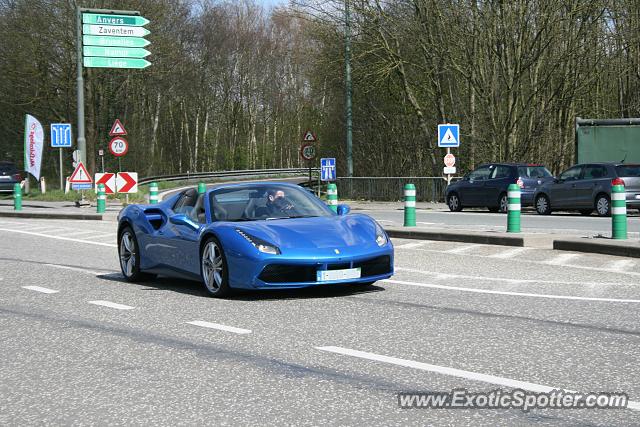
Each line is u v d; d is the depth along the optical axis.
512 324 7.47
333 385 5.47
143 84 57.31
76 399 5.36
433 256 13.92
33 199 41.00
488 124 37.28
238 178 76.19
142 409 5.07
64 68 49.34
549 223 21.81
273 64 90.25
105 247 17.28
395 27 38.59
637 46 40.19
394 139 44.25
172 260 10.60
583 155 31.66
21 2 49.19
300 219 9.95
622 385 5.30
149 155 65.88
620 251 13.27
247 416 4.84
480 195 29.64
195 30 77.75
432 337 6.95
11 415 5.06
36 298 10.03
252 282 9.10
